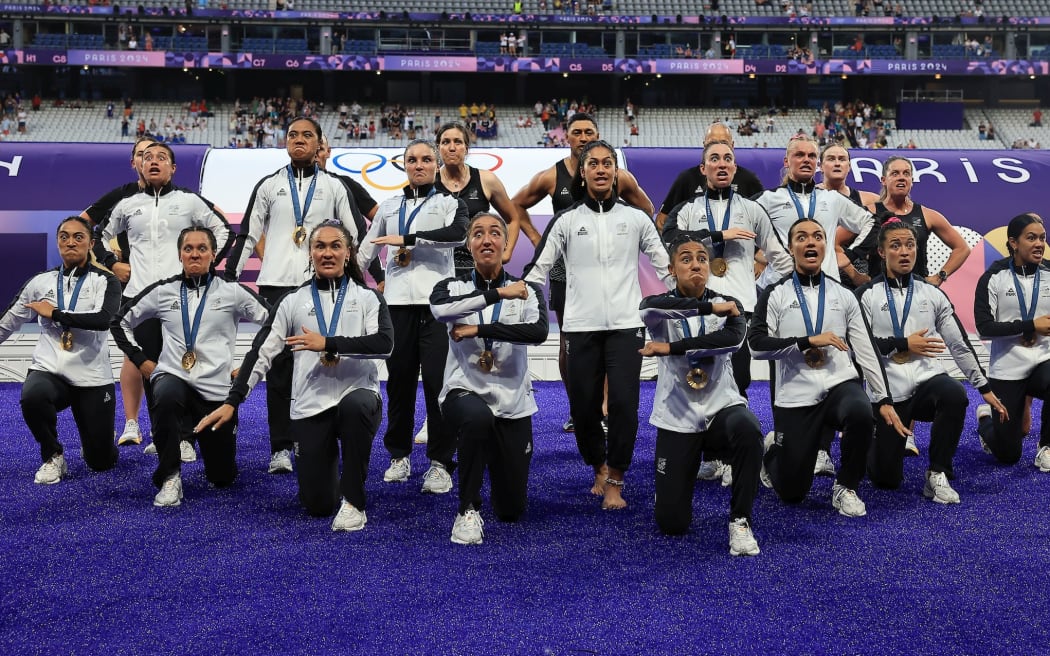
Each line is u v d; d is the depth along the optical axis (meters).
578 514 4.41
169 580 3.49
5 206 8.97
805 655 2.83
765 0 35.78
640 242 4.61
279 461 5.22
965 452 5.83
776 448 4.56
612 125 33.31
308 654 2.84
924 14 35.41
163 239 5.58
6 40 31.81
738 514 3.83
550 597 3.31
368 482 5.06
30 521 4.29
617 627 3.04
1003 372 5.39
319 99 35.31
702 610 3.19
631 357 4.44
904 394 4.85
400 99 35.72
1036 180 9.33
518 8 35.03
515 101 36.31
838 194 5.67
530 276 4.50
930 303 4.99
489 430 4.00
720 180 4.99
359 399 4.19
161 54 31.56
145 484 4.98
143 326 5.33
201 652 2.86
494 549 3.87
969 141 32.16
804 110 34.19
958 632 3.00
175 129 31.23
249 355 4.23
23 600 3.30
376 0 35.25
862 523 4.26
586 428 4.67
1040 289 5.44
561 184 5.79
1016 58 34.00
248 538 4.02
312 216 5.25
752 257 5.05
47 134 30.80
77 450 5.83
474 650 2.87
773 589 3.39
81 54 31.25
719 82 36.12
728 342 3.87
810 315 4.43
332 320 4.30
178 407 4.54
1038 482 5.05
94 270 5.30
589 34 33.97
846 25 33.69
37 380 4.98
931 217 6.27
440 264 5.02
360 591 3.37
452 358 4.22
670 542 3.96
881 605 3.23
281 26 32.84
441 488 4.82
